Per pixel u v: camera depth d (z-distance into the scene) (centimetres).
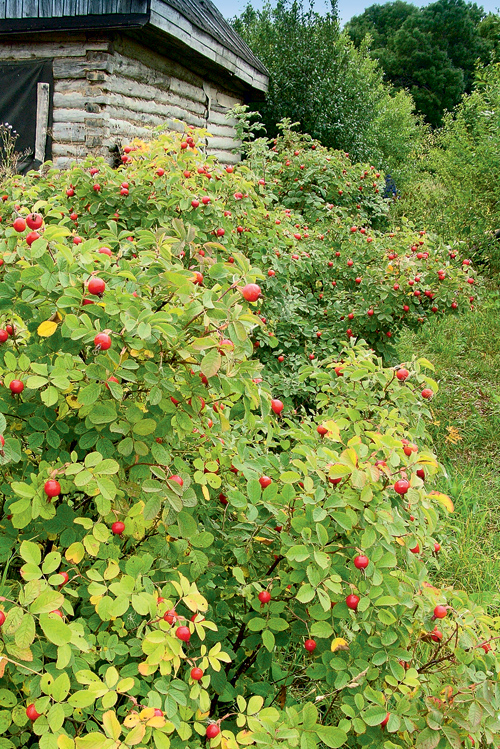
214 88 880
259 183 418
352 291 493
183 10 637
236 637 188
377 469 156
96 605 138
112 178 343
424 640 177
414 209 1227
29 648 127
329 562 146
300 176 657
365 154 1339
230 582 174
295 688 198
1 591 131
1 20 606
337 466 151
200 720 140
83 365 149
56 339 157
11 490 151
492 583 313
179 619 138
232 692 157
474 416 524
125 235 212
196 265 268
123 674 137
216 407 188
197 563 160
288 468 192
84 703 122
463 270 442
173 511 155
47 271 151
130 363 148
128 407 153
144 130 688
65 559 153
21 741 136
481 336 697
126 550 172
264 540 179
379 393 211
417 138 2012
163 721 123
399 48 3612
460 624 161
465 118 996
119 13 570
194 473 176
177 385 159
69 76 613
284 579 159
